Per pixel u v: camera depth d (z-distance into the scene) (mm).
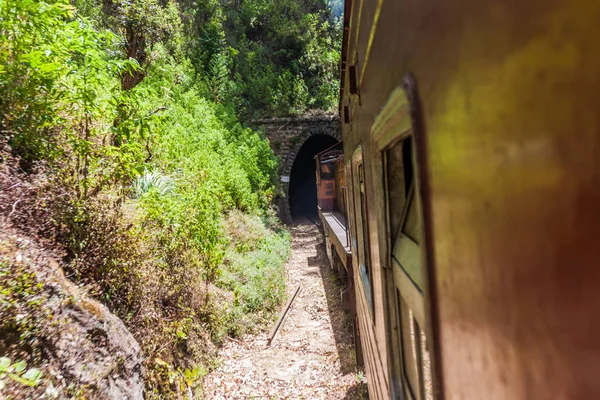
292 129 21078
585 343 444
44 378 2387
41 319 2594
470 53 712
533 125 521
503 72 591
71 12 3764
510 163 590
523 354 582
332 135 21438
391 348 2041
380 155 1993
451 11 796
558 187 476
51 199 3467
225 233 9758
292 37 24719
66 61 3680
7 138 3342
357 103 3152
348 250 6609
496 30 605
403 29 1228
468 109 742
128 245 4059
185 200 5570
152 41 12805
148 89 4484
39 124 3549
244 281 8336
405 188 1810
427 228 1064
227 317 6789
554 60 467
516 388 608
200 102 15000
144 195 4914
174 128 9641
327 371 6137
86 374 2682
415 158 1100
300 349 6859
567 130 452
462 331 850
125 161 4066
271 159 19188
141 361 3473
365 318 3820
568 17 434
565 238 468
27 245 2986
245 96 22000
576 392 463
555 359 502
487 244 691
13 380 2170
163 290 4738
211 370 5516
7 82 3316
